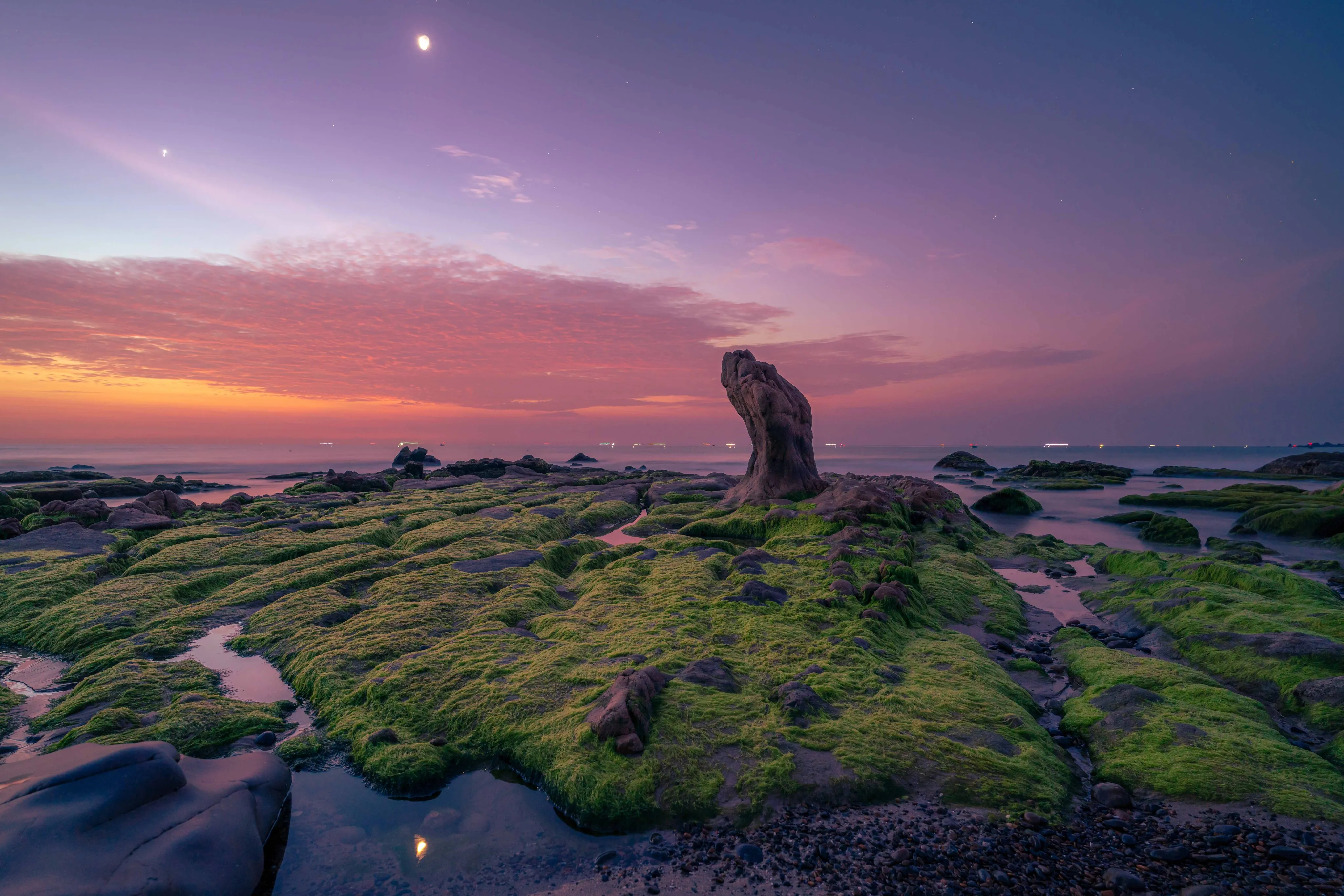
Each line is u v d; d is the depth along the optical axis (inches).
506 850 268.4
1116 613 618.2
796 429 1201.4
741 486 1259.8
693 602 570.3
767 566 700.7
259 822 273.9
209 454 6550.2
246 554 808.3
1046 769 314.0
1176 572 701.3
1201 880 235.5
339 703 398.3
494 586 654.5
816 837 268.5
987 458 7760.8
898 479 1327.5
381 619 542.0
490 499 1469.0
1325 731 344.8
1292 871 237.8
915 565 769.6
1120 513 1537.9
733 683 400.2
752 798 293.1
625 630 504.4
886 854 256.8
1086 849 257.3
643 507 1542.8
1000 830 270.1
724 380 1291.8
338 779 325.1
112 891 202.1
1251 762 305.6
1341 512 1063.6
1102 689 408.5
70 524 974.4
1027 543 1008.9
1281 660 417.1
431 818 291.6
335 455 6530.5
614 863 258.2
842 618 522.6
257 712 387.9
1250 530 1172.5
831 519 898.7
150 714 390.9
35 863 205.6
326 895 242.1
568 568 810.2
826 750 327.0
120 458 5369.1
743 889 240.2
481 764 335.0
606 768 310.3
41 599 634.8
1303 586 576.4
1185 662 466.9
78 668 474.9
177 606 628.1
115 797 239.1
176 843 231.1
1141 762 316.5
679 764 314.8
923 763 316.8
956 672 430.9
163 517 1064.2
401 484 2005.4
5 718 397.1
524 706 371.9
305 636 518.0
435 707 383.2
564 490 1657.2
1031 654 510.6
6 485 2202.3
